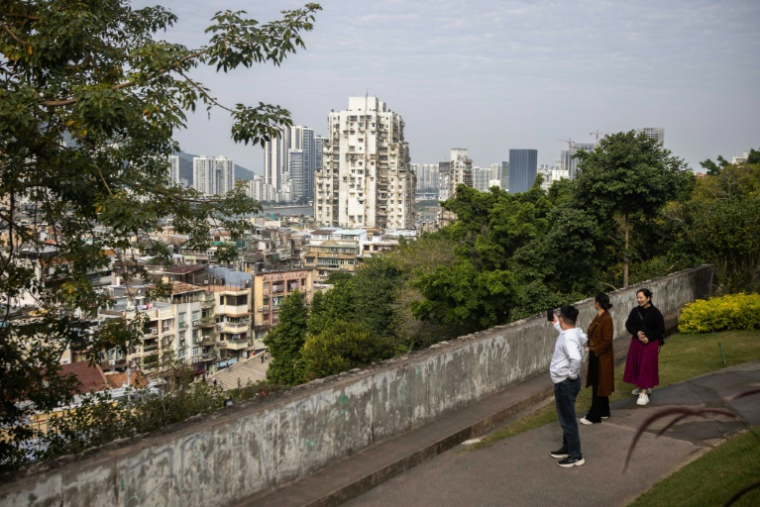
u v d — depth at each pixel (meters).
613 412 8.30
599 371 7.80
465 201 45.78
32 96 8.56
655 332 8.54
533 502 5.81
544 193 47.41
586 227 25.52
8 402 9.74
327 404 6.32
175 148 12.48
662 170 25.03
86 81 10.42
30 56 9.33
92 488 4.45
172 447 4.94
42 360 10.20
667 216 25.64
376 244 142.62
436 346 8.21
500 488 6.14
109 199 9.47
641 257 27.20
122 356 11.82
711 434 7.13
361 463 6.44
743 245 16.38
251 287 101.44
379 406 6.99
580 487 6.07
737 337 12.75
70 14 9.28
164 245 12.67
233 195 12.50
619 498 5.81
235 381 84.81
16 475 4.19
